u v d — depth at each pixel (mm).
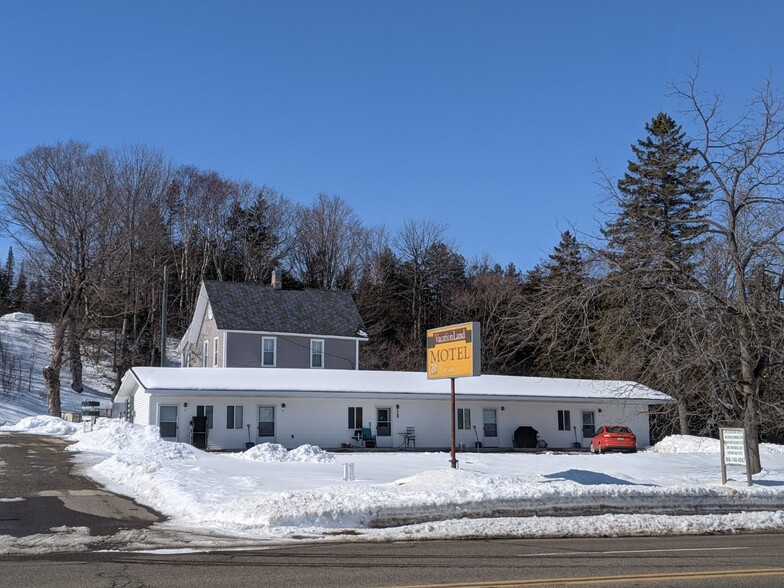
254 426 37594
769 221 23094
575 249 24203
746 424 23469
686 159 23984
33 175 51875
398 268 74188
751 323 21500
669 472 27844
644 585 9156
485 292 68688
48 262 54344
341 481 21047
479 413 42219
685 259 24047
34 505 16406
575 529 14539
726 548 12750
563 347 27094
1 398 53250
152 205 64312
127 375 39156
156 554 11398
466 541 13203
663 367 23031
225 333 48031
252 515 14359
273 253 76250
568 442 43906
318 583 9109
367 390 38688
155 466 21328
